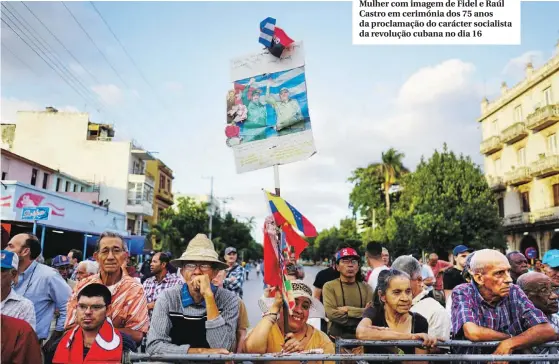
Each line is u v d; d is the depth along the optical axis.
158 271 6.24
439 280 7.87
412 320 3.42
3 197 16.88
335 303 4.64
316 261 103.69
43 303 3.95
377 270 5.47
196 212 40.81
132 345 3.04
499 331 3.14
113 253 3.58
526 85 29.91
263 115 3.24
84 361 2.77
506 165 32.59
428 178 29.45
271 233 2.81
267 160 3.17
